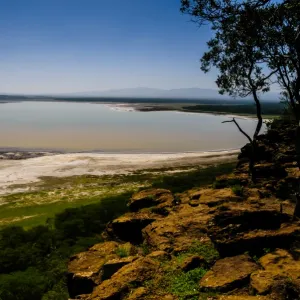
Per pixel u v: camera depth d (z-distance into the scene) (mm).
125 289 12375
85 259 16641
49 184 63812
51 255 29203
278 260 12766
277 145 40000
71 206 50250
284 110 40875
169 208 22891
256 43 20344
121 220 21719
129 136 129375
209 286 11773
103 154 92250
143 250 17781
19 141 111875
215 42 26656
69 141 114688
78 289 14797
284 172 29031
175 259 14766
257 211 15805
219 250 14562
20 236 33750
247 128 155500
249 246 14328
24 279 23719
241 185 28359
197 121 192500
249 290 11266
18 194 57594
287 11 18281
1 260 27719
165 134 137000
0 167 74312
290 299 10328
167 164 81625
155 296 11641
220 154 95125
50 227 38250
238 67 27734
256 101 30469
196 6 19672
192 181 56156
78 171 73375
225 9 19281
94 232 36188
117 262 14750
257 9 19219
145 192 27328
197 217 19297
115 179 67688
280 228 15336
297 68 18266
